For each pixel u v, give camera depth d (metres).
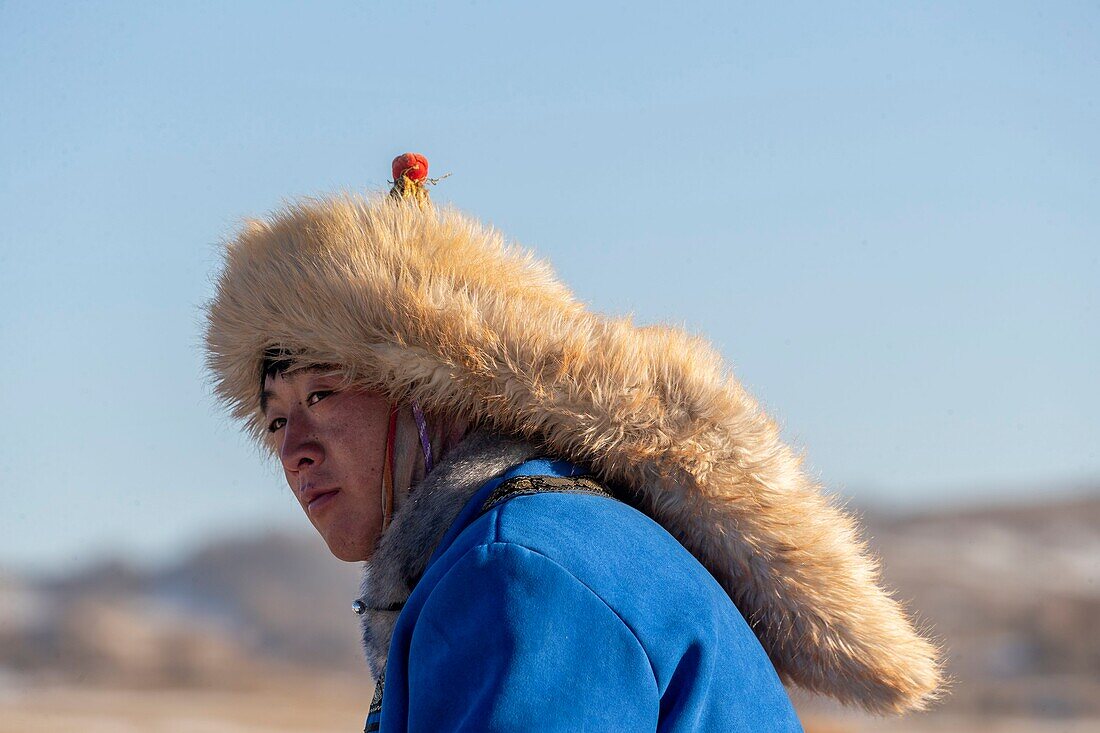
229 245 5.61
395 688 4.48
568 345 4.98
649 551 4.61
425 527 4.92
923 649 5.25
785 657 5.15
